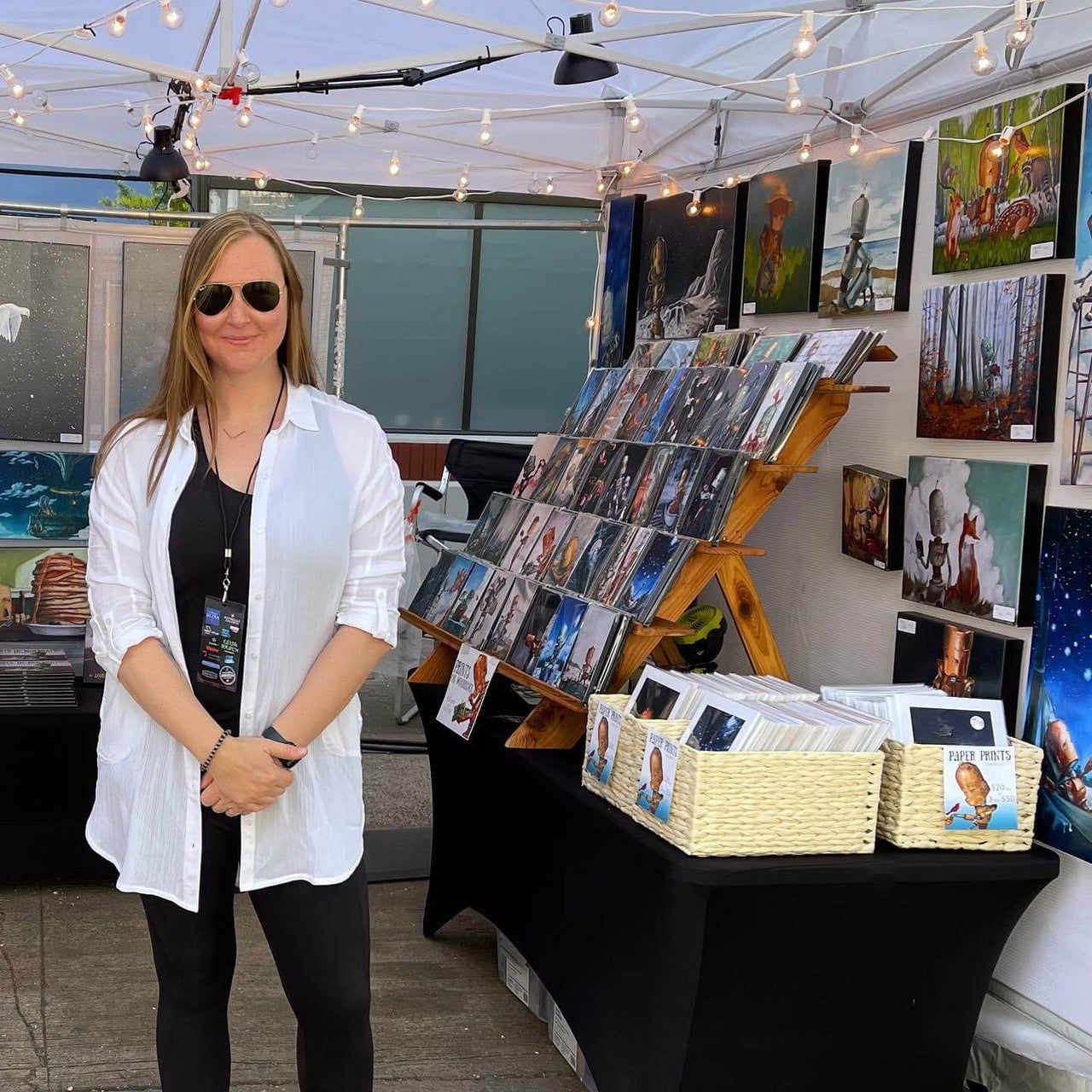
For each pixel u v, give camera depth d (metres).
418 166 5.73
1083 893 2.63
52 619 4.25
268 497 2.00
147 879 2.05
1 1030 3.10
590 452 3.72
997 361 2.80
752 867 2.37
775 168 4.02
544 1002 3.29
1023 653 2.77
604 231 5.16
